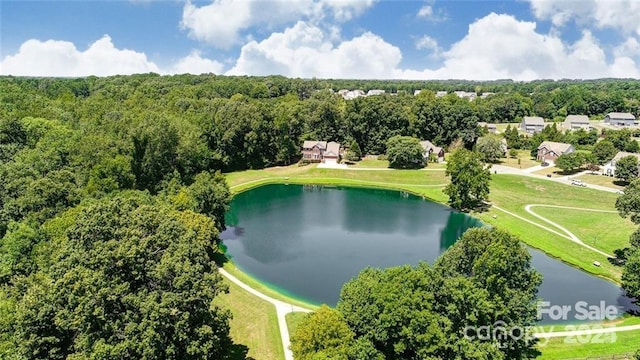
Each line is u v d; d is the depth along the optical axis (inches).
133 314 1119.6
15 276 1560.0
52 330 1114.1
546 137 5378.9
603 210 3225.9
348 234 2871.6
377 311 1264.8
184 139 3661.4
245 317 1726.1
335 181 4350.4
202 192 2630.4
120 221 1307.8
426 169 4613.7
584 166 4564.5
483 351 1238.9
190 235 1407.5
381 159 5044.3
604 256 2479.1
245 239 2743.6
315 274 2229.3
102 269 1155.3
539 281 1427.2
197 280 1206.3
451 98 6776.6
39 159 2706.7
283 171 4736.7
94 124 3708.2
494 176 4165.8
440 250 2593.5
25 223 1947.6
